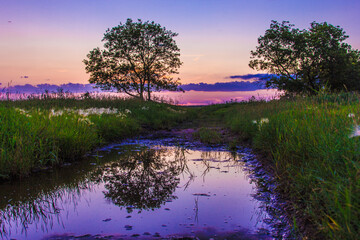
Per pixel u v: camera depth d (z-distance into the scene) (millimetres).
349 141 2914
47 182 4062
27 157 4426
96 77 37438
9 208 3098
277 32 29719
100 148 7031
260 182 3971
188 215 2883
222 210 3008
